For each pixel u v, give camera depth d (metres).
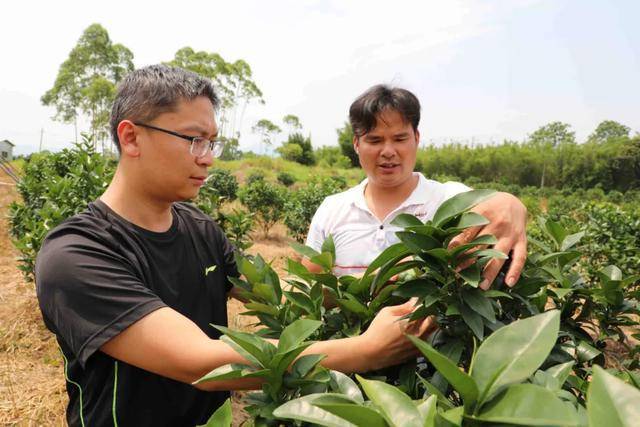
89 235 1.38
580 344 1.50
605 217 7.27
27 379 4.00
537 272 1.38
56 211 4.84
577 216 12.41
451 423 0.73
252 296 1.45
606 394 0.61
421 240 1.09
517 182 45.03
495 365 0.79
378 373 1.33
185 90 1.40
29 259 5.22
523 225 1.28
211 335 1.66
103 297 1.25
